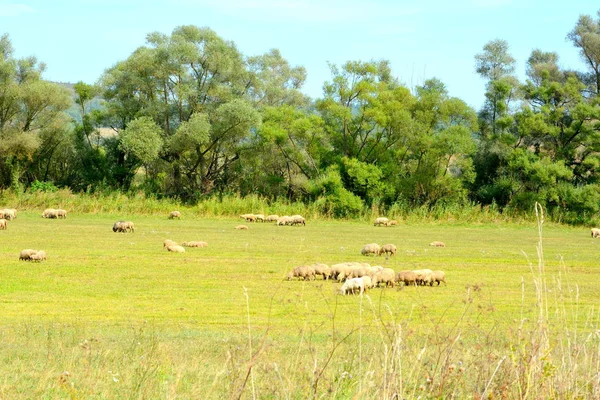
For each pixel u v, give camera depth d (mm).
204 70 102188
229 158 109875
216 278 38312
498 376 10961
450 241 65750
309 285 35906
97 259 44906
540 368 9891
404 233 74812
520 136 101688
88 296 32250
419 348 13781
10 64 94188
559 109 100688
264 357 14875
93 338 19859
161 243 55594
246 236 64688
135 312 28531
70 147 104312
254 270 41562
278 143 99625
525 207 96750
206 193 102375
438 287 36094
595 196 93750
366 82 100188
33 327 23797
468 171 96938
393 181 99375
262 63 110688
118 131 103438
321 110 103375
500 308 29047
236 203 92625
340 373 12164
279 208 92938
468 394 10672
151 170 108312
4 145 91312
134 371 14172
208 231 69375
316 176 101438
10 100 94500
